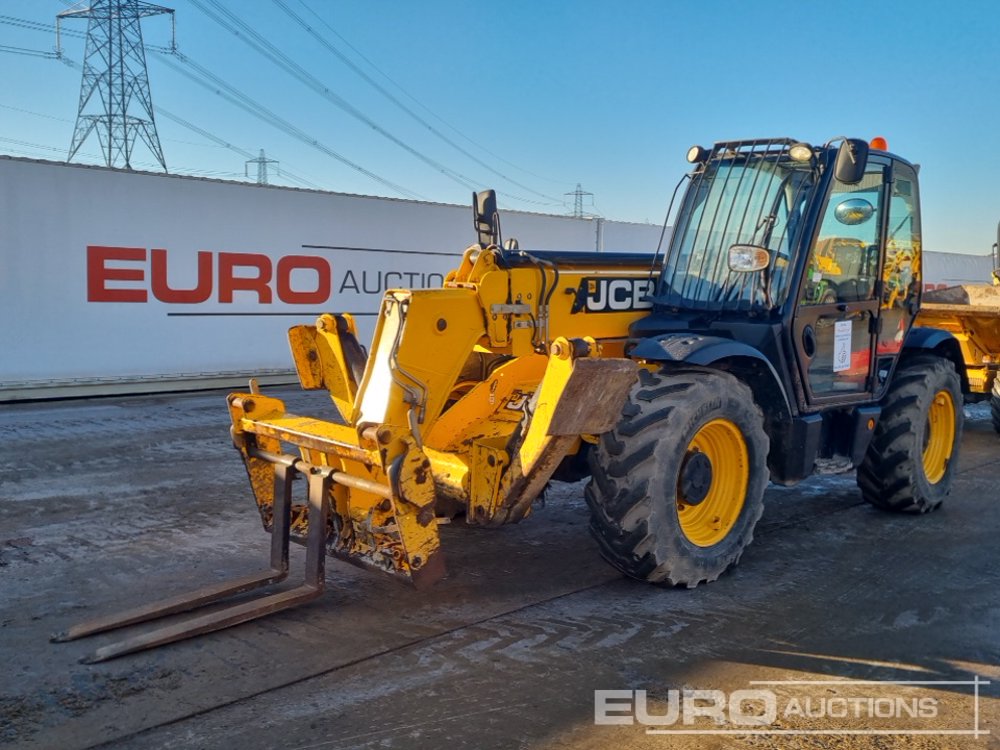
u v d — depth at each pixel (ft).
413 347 12.89
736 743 9.24
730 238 15.64
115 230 32.96
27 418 28.63
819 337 15.67
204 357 35.58
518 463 12.12
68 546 15.51
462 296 13.46
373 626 12.09
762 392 15.02
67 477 20.63
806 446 15.30
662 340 13.88
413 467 11.33
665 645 11.64
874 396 17.12
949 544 16.49
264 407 14.15
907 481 17.87
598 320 15.67
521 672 10.75
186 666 10.77
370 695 10.09
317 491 12.59
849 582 14.29
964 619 12.75
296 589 12.73
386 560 12.19
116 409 30.73
